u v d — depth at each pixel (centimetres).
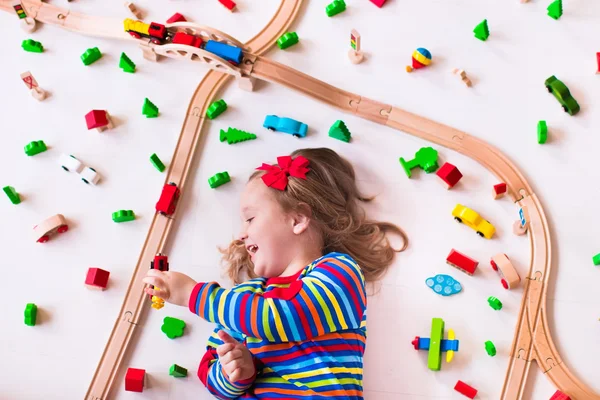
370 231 137
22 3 152
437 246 138
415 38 150
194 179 143
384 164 142
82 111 147
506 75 147
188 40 141
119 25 150
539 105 145
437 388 131
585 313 133
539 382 131
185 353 134
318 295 110
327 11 150
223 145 144
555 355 130
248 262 137
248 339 116
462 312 134
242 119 145
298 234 123
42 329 136
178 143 143
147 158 144
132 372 131
